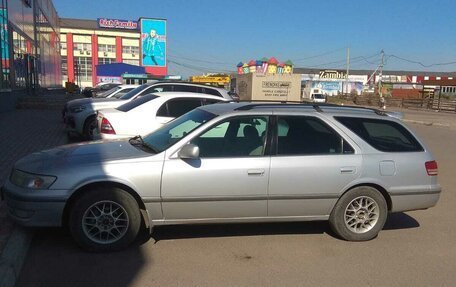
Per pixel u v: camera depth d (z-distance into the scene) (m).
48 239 5.17
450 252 5.21
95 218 4.82
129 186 4.80
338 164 5.28
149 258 4.75
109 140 5.95
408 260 4.93
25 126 15.35
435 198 5.65
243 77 34.94
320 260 4.85
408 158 5.51
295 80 32.44
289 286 4.21
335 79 92.81
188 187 4.92
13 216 4.84
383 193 5.50
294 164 5.16
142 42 88.44
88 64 94.00
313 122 5.42
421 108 51.28
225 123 5.21
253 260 4.79
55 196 4.67
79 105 12.49
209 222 5.11
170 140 5.25
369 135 5.53
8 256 4.30
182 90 12.22
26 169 4.86
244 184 5.05
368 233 5.46
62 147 5.58
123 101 12.16
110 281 4.20
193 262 4.68
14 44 23.80
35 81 30.72
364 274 4.52
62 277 4.26
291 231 5.73
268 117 5.32
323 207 5.32
